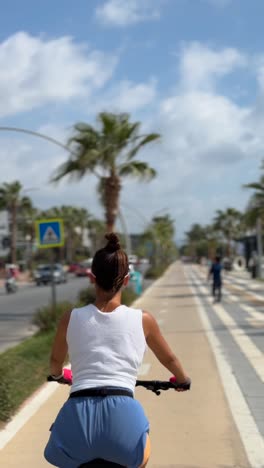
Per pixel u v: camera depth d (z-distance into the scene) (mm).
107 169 25500
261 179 44625
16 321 22547
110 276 3557
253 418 7488
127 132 24969
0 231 85875
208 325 18109
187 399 8484
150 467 5789
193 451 6266
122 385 3359
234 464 5871
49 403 8344
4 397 7527
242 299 29641
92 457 3295
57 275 57219
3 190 71625
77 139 24844
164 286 44875
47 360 11312
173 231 98312
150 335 3564
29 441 6598
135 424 3277
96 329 3453
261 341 14328
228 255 109938
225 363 11352
